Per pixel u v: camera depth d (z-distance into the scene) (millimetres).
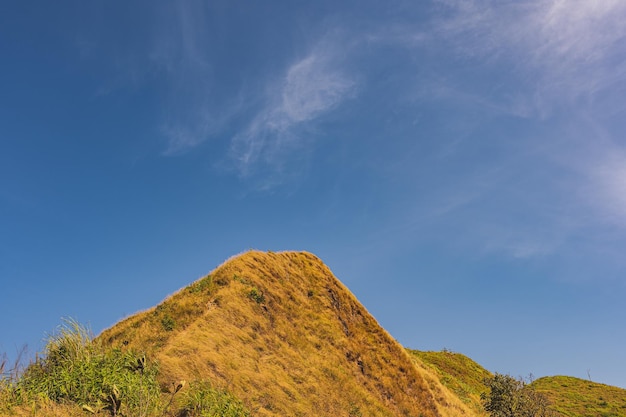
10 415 10500
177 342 20000
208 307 25203
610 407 77125
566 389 91812
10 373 12180
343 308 39531
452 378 58594
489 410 48031
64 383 12656
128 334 20641
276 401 21031
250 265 33188
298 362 26766
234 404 16750
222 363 20359
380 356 37156
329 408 24453
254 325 26422
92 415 11578
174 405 14367
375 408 28422
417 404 35094
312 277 40250
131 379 14039
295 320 31828
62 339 14445
